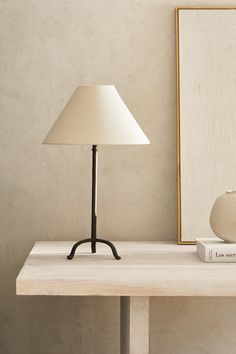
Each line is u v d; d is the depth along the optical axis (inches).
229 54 95.9
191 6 96.8
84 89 77.8
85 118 74.9
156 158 97.4
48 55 96.1
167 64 97.0
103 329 98.1
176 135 96.8
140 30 96.6
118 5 96.3
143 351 74.2
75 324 98.0
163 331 98.5
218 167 95.8
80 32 96.2
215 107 95.7
